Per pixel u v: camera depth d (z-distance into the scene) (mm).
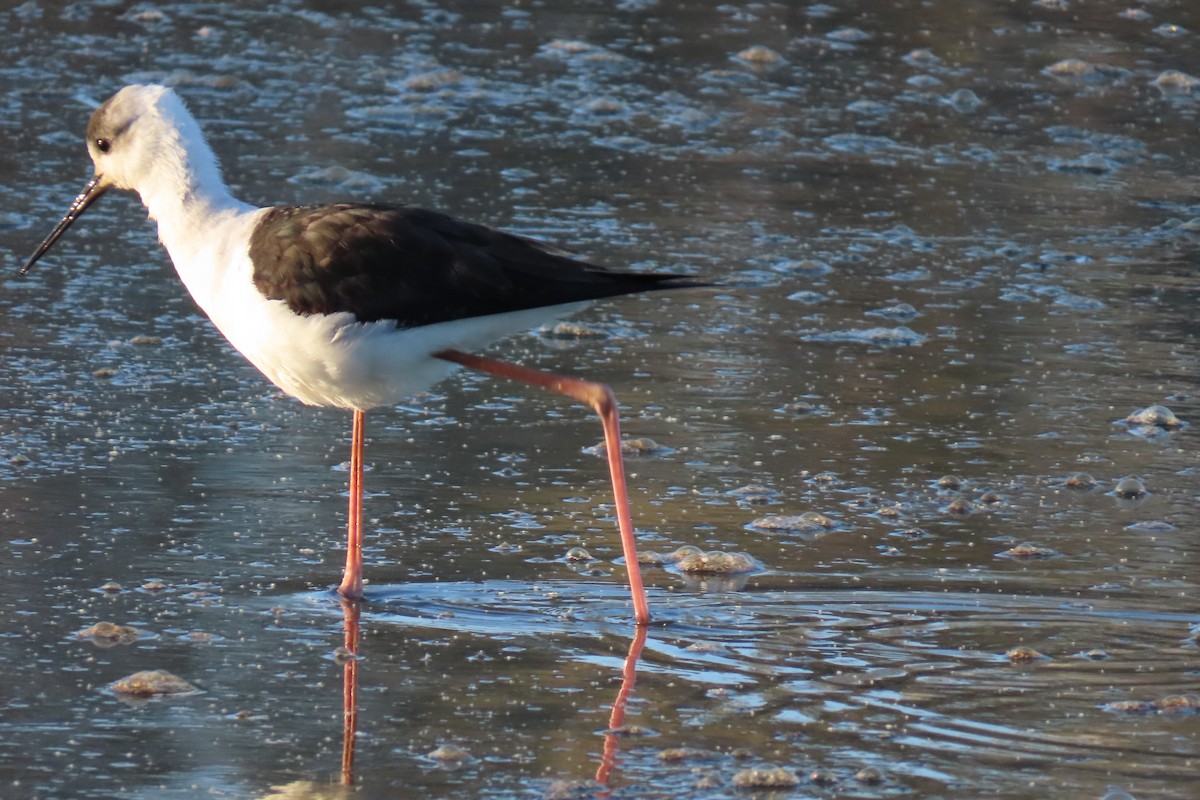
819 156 16078
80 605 7961
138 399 10742
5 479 9406
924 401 11008
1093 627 7945
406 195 14375
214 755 6605
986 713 7086
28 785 6336
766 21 19922
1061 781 6484
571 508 9359
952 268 13523
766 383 11281
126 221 14039
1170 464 10086
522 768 6551
